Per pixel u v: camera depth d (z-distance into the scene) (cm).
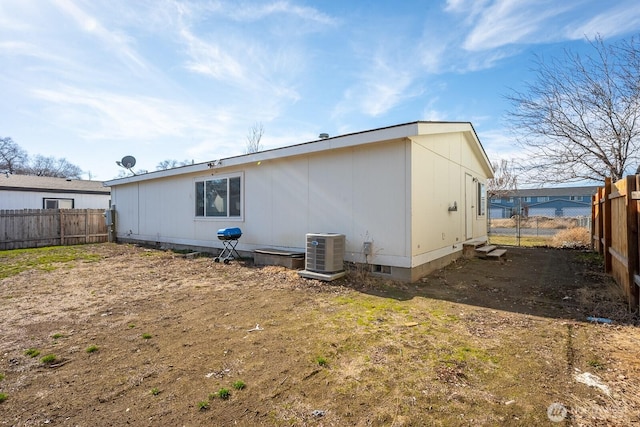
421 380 244
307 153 698
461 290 522
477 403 214
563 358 278
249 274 655
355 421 197
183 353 299
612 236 585
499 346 305
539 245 1197
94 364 279
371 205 614
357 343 316
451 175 790
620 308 414
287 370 264
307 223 717
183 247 1041
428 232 644
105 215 1414
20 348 314
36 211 1323
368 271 614
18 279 643
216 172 926
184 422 198
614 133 1030
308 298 481
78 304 465
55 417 205
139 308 443
